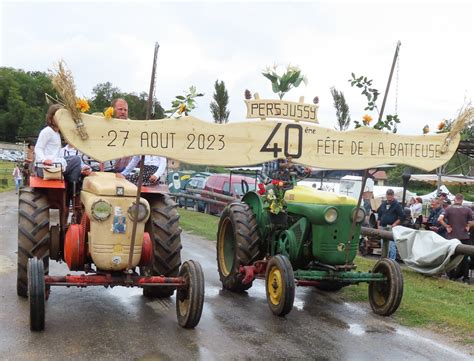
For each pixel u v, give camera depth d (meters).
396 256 11.74
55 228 5.97
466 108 5.64
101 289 6.78
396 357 4.81
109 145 4.68
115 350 4.66
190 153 4.90
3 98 97.94
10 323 5.25
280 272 5.79
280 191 6.30
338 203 6.15
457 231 10.56
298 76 5.45
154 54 4.52
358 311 6.36
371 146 5.50
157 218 6.14
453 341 5.32
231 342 5.02
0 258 8.42
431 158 5.69
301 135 5.27
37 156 5.86
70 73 4.53
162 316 5.73
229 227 7.38
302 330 5.51
